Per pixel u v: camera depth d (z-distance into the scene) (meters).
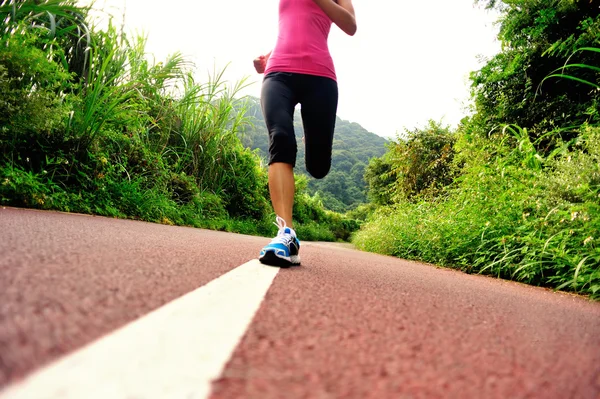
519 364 0.83
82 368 0.54
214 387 0.55
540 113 6.96
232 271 1.60
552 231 3.17
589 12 6.43
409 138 12.02
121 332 0.70
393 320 1.11
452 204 5.21
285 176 2.23
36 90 3.75
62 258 1.29
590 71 6.39
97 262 1.32
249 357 0.69
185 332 0.76
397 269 2.99
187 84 7.63
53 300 0.82
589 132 3.50
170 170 7.02
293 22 2.46
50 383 0.49
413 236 5.66
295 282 1.54
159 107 7.14
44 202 3.65
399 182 12.42
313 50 2.40
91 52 5.04
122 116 5.16
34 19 4.81
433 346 0.90
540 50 6.87
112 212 4.51
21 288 0.87
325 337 0.87
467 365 0.79
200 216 7.16
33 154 4.03
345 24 2.38
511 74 7.36
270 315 0.99
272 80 2.39
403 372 0.71
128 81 5.98
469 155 6.39
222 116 8.38
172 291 1.08
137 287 1.06
